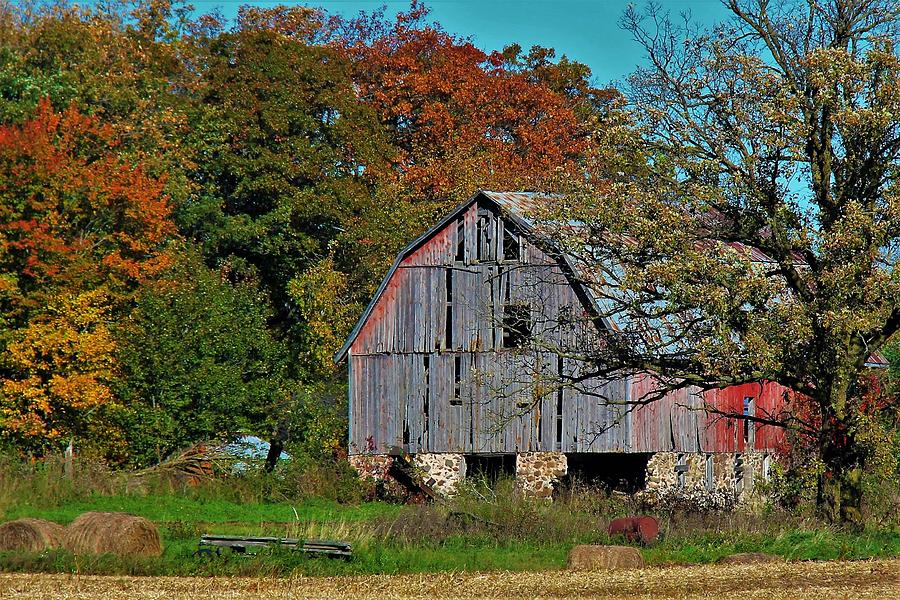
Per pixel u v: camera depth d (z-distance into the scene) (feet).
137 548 112.68
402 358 218.38
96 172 225.76
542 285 203.51
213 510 176.24
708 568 113.09
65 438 208.23
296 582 102.78
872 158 136.26
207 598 92.79
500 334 210.38
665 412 206.08
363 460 219.41
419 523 133.90
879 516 151.12
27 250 211.00
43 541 112.78
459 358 213.66
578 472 210.79
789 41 145.89
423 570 111.24
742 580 105.60
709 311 128.16
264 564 108.17
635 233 136.77
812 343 130.31
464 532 133.28
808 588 101.24
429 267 217.36
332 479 208.23
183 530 133.90
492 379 210.38
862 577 107.55
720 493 184.14
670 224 135.23
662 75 147.23
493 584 102.73
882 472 136.46
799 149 136.05
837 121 133.80
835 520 143.95
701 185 138.82
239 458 211.20
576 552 115.55
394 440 217.77
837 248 130.11
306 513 175.94
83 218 226.17
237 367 218.79
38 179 213.25
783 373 133.59
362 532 130.93
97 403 204.44
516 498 168.14
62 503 171.12
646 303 144.87
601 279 143.54
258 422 223.10
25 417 202.49
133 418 206.69
